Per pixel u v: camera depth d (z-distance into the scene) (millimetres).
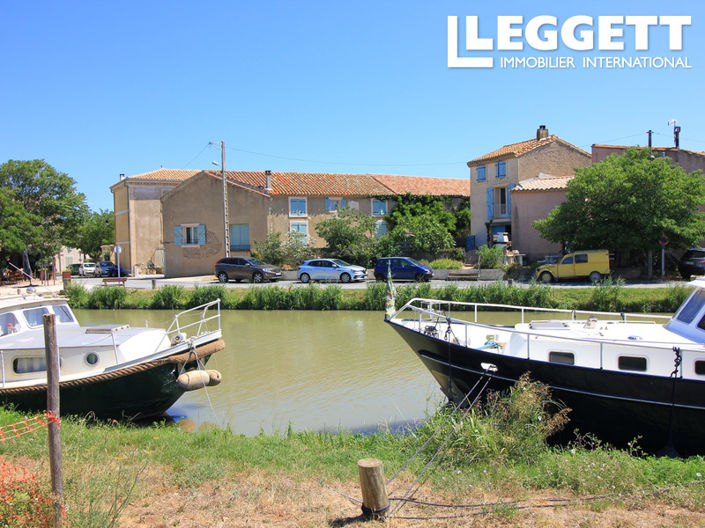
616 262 27859
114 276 45938
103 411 9469
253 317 22188
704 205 28281
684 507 5008
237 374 12812
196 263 39125
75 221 48906
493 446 6438
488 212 37750
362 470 4797
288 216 38031
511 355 8734
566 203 27156
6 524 3979
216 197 38438
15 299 10750
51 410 4219
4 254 40000
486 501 5180
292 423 9438
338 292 23750
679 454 7863
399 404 10375
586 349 8711
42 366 9508
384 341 16328
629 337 8844
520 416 7020
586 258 25562
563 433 8383
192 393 11453
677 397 7645
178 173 49156
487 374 8680
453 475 5770
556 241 28469
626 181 25359
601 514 4840
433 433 6926
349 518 4793
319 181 41062
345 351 15008
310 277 31391
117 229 50438
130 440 7195
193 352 9875
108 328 10578
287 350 15305
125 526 4648
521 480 5723
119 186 47781
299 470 6051
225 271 32438
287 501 5184
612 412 7980
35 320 10742
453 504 5070
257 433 8992
